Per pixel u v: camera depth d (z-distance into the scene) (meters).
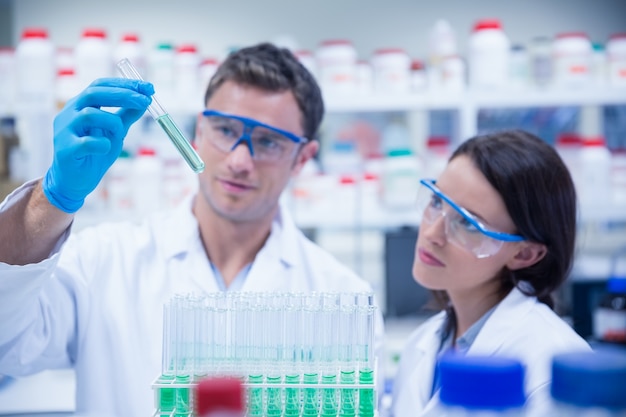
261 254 1.86
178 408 1.02
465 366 0.77
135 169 3.01
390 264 3.16
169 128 1.26
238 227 1.82
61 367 1.73
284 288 1.84
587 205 3.01
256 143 1.68
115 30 4.35
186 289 1.78
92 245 1.77
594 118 3.95
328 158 3.34
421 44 4.37
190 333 1.08
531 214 1.44
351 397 1.03
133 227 1.92
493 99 2.99
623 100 2.98
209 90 1.76
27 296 1.27
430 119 4.01
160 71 3.03
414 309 3.16
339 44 3.10
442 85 3.12
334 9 4.37
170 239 1.84
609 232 3.84
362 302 1.13
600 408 0.72
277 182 1.74
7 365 1.47
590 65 3.14
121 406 1.66
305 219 3.04
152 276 1.79
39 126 3.13
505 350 1.43
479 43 3.02
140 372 1.67
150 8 4.36
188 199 1.95
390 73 3.09
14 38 4.30
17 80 2.99
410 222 3.03
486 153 1.46
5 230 1.24
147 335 1.71
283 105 1.69
